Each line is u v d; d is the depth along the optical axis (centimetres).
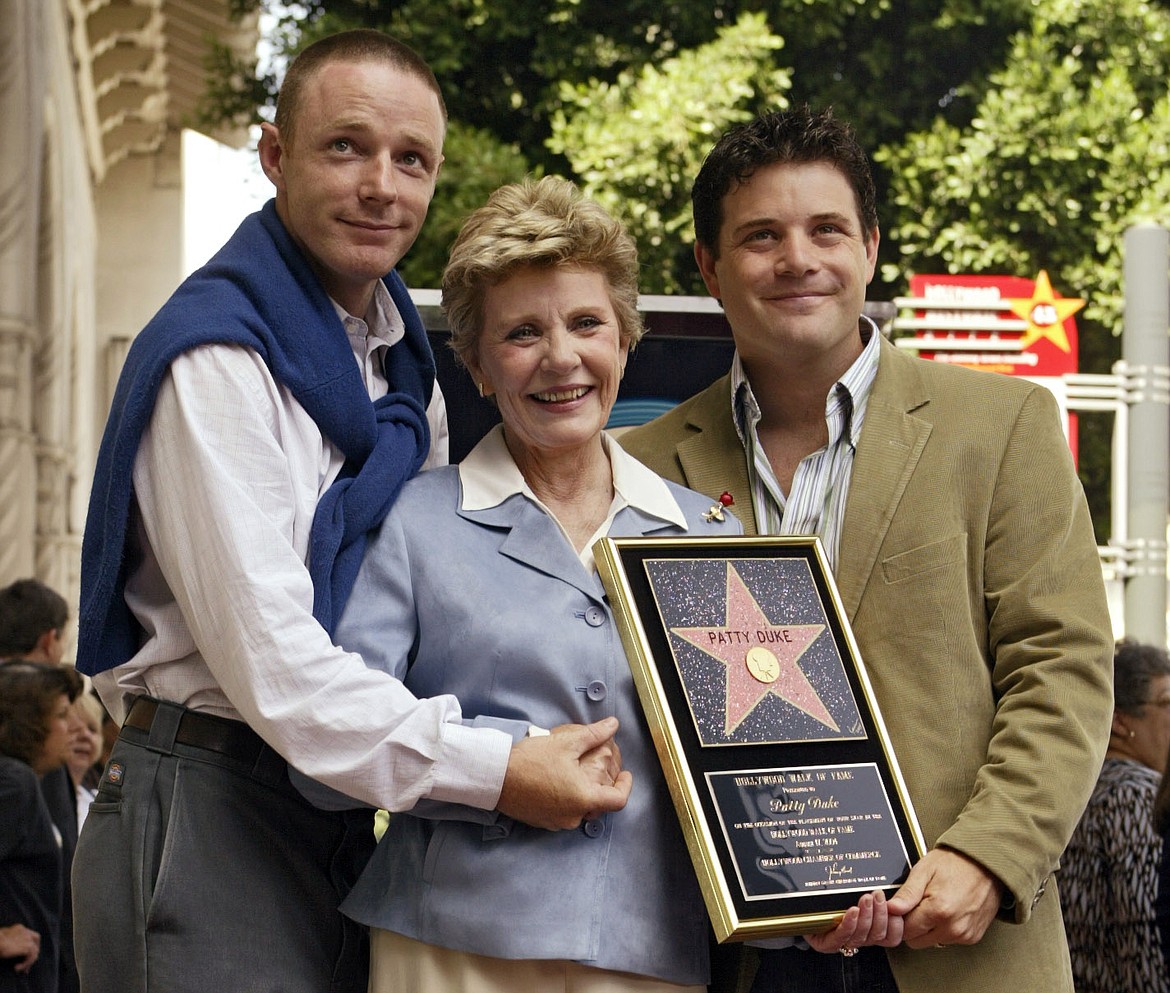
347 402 286
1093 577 298
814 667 283
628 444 343
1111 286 1115
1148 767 504
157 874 274
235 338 273
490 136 1070
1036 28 1115
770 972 297
